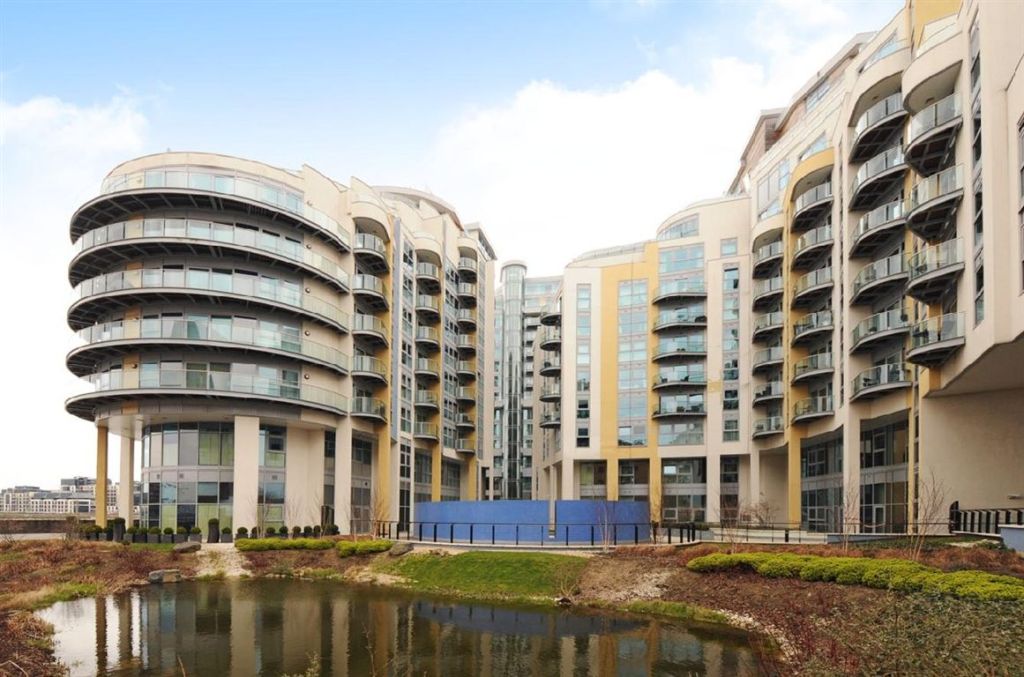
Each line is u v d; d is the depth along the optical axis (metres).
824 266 41.12
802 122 45.56
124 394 35.00
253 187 37.81
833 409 38.41
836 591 17.81
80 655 15.95
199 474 37.19
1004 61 19.64
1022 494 25.77
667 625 18.70
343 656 15.88
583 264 59.97
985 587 13.96
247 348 36.69
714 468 52.69
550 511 30.89
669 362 55.59
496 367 92.38
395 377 49.31
